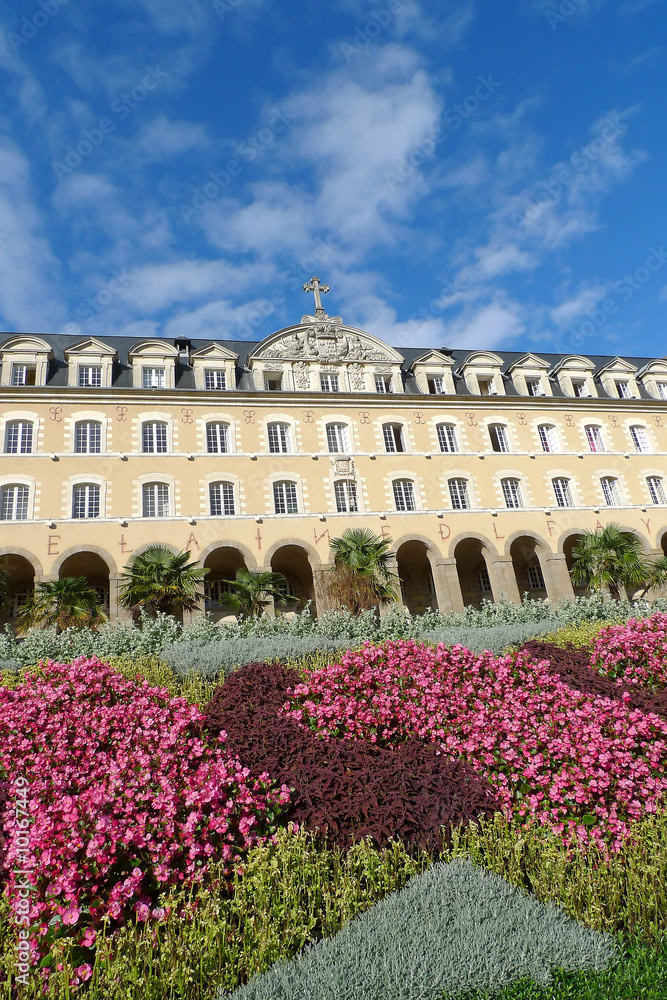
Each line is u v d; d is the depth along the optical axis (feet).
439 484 124.57
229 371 122.21
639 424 143.84
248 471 114.73
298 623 76.07
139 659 58.34
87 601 89.81
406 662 36.88
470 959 14.33
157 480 108.99
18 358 110.42
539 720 28.60
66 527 101.50
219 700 36.42
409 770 24.20
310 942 16.63
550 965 14.53
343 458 120.47
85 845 17.84
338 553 106.11
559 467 133.69
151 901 17.58
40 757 26.40
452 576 117.50
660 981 14.38
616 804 23.06
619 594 119.44
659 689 36.94
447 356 138.72
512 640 59.26
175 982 14.88
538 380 143.33
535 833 21.52
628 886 18.48
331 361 128.47
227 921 17.29
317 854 20.04
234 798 21.57
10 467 102.58
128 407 112.27
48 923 16.12
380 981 13.76
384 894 18.30
